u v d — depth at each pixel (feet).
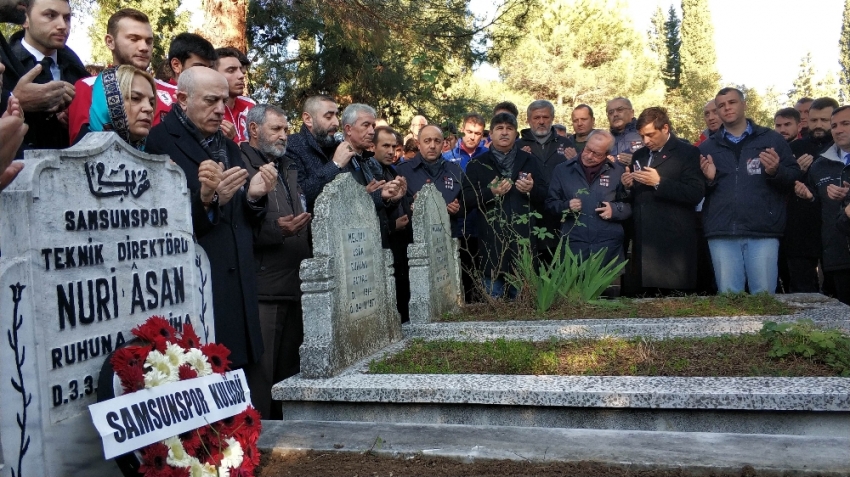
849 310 19.85
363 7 37.22
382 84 46.16
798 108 29.32
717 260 23.66
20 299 8.22
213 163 11.96
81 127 11.38
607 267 23.09
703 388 13.33
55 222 8.74
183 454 9.00
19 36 14.42
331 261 15.99
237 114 19.76
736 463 10.28
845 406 12.58
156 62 48.39
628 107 27.22
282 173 17.16
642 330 18.94
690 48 145.28
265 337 16.14
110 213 9.61
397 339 19.60
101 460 9.21
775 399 12.76
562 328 19.26
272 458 11.64
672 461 10.45
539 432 11.94
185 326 10.20
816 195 24.40
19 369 8.17
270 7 42.29
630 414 13.39
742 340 17.17
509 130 24.06
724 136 23.27
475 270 24.40
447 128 29.50
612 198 24.34
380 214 21.33
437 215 22.90
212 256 13.25
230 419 10.14
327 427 12.74
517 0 40.45
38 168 8.52
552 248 25.18
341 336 16.39
